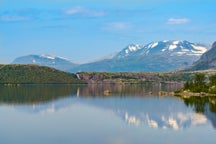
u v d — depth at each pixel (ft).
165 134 433.89
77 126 488.85
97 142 393.09
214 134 431.02
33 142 392.68
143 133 440.45
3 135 428.56
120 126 488.85
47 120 543.39
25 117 577.02
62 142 392.88
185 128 471.62
